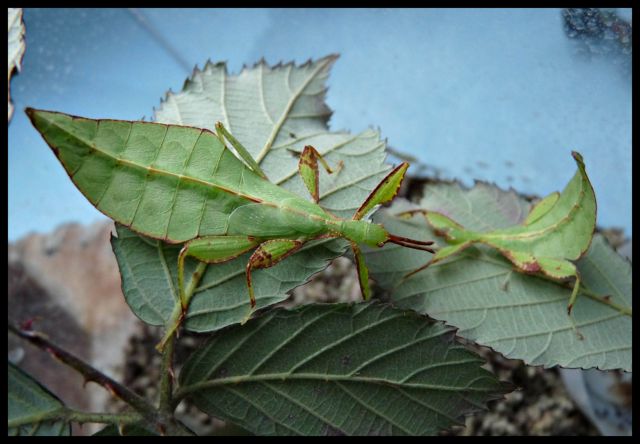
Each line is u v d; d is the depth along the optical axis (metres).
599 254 0.16
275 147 0.15
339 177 0.15
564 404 0.19
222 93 0.16
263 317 0.13
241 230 0.14
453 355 0.13
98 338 0.20
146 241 0.14
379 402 0.13
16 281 0.20
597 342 0.15
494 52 0.19
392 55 0.20
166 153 0.14
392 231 0.16
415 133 0.21
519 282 0.15
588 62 0.18
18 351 0.18
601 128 0.18
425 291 0.15
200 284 0.14
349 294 0.20
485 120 0.20
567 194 0.15
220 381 0.13
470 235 0.16
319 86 0.16
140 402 0.13
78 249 0.21
